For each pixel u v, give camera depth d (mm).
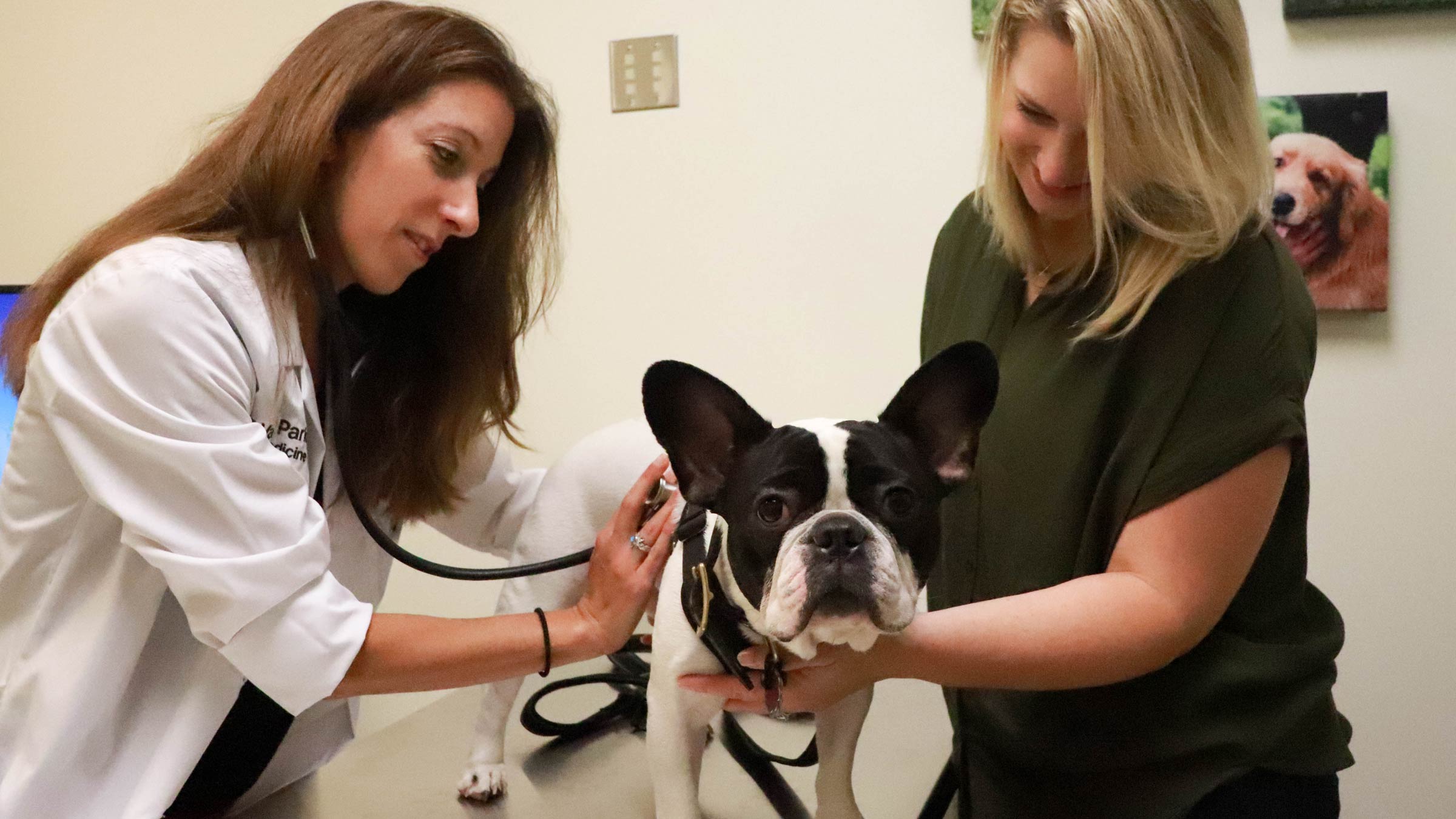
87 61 2705
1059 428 1258
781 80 2238
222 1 2588
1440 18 1863
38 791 1066
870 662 1133
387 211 1207
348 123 1189
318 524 1161
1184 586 1120
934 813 1434
